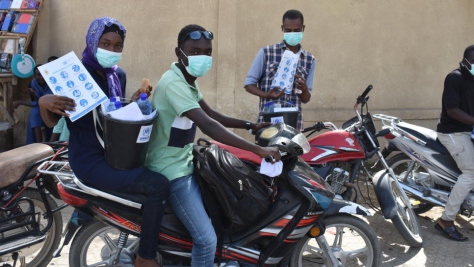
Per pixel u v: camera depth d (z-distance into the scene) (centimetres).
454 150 441
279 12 636
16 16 643
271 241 316
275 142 294
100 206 296
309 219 315
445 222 452
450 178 456
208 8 627
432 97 682
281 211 311
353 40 652
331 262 345
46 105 258
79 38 649
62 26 652
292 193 313
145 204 276
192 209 289
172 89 278
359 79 661
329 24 645
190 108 275
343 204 336
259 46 638
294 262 342
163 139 289
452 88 433
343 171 405
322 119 655
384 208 397
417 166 500
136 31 636
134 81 644
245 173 294
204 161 290
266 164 286
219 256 311
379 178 418
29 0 639
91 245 410
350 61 656
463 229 473
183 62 284
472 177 436
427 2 661
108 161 276
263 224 311
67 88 263
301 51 454
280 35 640
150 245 278
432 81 678
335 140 401
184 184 291
